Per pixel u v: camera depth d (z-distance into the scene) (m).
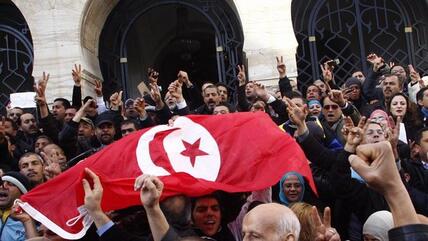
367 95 7.80
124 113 8.72
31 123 7.91
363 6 11.47
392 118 6.40
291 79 10.25
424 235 1.85
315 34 11.36
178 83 6.92
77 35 10.62
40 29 10.64
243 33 10.46
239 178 4.07
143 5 11.59
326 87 7.75
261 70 10.27
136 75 13.72
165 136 4.36
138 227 4.21
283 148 4.14
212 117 4.45
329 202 5.00
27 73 11.77
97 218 3.53
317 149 4.69
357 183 4.42
